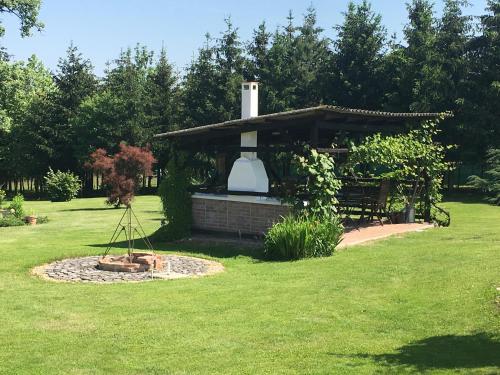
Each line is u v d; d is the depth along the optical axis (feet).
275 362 17.97
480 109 109.09
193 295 27.89
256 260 39.22
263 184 49.44
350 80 133.69
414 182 57.00
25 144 160.97
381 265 33.42
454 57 116.26
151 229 65.00
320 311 24.20
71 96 164.04
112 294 28.48
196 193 52.03
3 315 24.63
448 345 18.92
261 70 157.89
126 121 157.58
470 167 119.24
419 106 113.50
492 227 53.78
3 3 101.60
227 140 53.98
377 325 21.89
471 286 26.30
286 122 45.24
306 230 38.55
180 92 168.76
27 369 17.94
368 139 50.39
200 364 18.03
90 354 19.31
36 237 58.03
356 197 52.70
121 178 102.47
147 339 20.84
